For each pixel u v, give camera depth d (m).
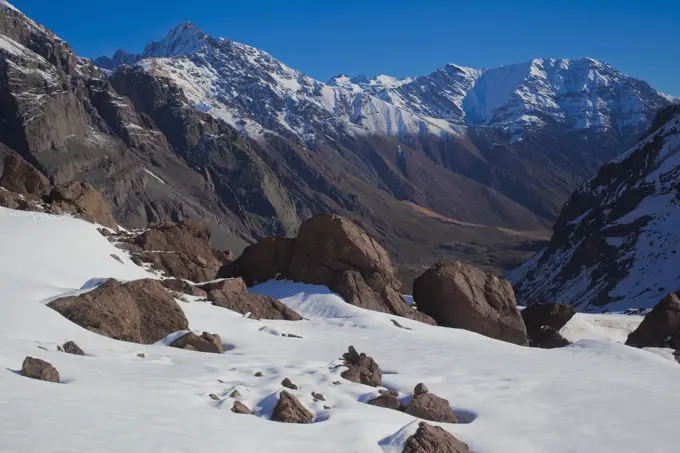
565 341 53.78
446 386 27.03
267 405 21.00
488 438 21.33
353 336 38.69
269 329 37.34
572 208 178.25
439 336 40.53
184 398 20.55
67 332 27.27
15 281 33.06
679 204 138.50
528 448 20.69
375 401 22.98
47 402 17.56
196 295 43.25
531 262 183.00
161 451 15.61
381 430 19.78
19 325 26.11
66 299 30.53
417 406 22.81
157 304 33.78
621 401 25.61
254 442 17.48
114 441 15.66
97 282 33.81
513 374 29.50
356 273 52.00
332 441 18.52
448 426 22.20
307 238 54.47
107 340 28.19
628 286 122.12
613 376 30.31
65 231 46.53
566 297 136.50
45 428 15.68
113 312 31.00
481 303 53.69
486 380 28.34
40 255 41.47
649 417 23.67
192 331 31.72
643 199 147.25
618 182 168.50
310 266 53.75
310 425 19.61
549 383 28.11
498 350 35.62
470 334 43.03
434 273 54.22
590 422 23.05
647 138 171.38
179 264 54.12
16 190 59.59
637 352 35.38
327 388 23.64
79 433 15.73
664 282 117.38
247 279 56.16
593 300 124.69
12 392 17.94
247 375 24.58
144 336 32.81
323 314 47.44
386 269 53.59
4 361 21.09
